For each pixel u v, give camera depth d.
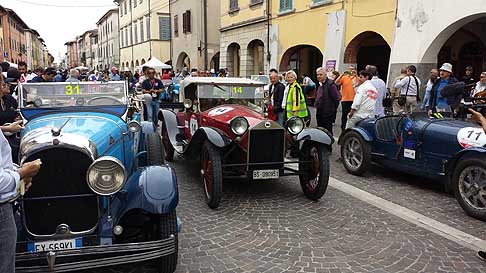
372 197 5.67
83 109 4.44
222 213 5.05
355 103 7.19
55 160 3.12
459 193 5.07
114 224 3.32
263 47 19.19
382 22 12.36
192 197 5.70
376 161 6.81
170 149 7.77
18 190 2.27
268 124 5.29
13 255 2.28
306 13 15.76
